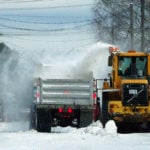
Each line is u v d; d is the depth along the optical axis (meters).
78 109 49.53
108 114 50.84
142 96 50.16
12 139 41.84
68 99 49.03
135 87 50.19
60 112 49.53
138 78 51.81
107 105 51.34
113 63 53.16
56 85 49.09
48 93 49.06
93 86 49.19
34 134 45.97
